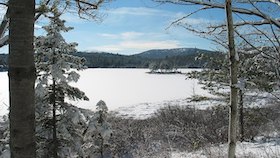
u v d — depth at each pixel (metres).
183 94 55.06
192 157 10.66
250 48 3.96
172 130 15.96
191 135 14.38
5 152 7.68
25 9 1.72
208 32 4.50
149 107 35.38
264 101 15.34
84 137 10.13
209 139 14.23
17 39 1.72
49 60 9.20
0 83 67.31
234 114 3.95
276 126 13.77
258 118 14.13
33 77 1.78
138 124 17.84
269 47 3.72
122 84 88.12
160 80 106.56
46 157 8.99
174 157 11.33
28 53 1.75
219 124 15.83
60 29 9.15
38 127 9.23
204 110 21.12
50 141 9.16
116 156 13.10
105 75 146.62
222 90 14.11
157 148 13.05
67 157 9.26
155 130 15.99
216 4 4.25
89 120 10.30
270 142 12.08
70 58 9.33
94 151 11.44
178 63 164.00
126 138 14.24
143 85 83.44
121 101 47.47
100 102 11.05
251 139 13.34
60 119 9.39
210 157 9.83
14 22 1.72
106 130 10.77
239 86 3.85
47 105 9.24
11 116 1.75
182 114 18.88
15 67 1.72
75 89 9.55
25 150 1.75
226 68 10.38
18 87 1.73
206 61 10.78
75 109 9.60
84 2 5.21
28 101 1.75
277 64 3.37
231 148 3.97
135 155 12.74
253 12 4.00
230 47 3.81
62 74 8.97
